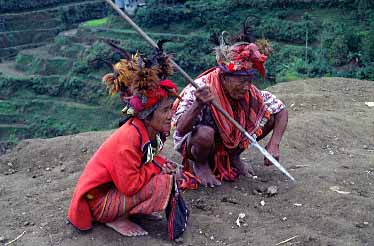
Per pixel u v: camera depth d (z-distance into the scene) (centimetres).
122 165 397
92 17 5522
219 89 473
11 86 4469
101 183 406
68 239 420
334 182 524
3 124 4112
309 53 3203
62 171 594
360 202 473
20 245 416
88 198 413
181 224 415
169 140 665
